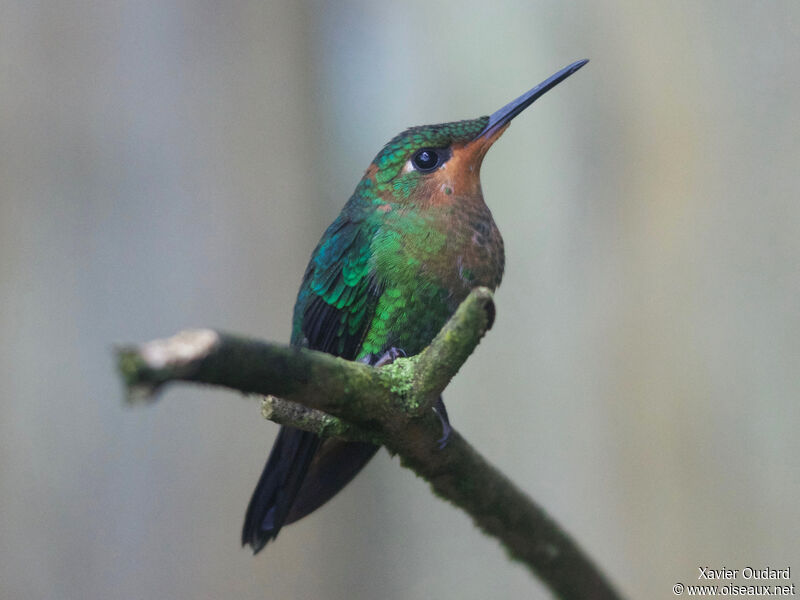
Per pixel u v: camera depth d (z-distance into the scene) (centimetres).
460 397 1198
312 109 1216
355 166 1273
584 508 1142
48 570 1040
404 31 1266
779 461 1074
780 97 1081
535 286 1172
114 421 1064
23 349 1054
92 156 1069
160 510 1069
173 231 1096
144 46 1086
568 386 1159
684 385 1105
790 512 1065
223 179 1123
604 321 1144
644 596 1105
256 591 1141
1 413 1046
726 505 1088
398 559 1306
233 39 1151
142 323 1078
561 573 620
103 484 1059
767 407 1080
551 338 1170
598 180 1150
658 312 1120
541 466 1165
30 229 1055
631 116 1130
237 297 1120
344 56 1259
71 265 1063
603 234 1147
